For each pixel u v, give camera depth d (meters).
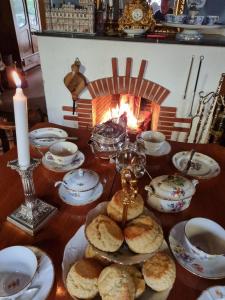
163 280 0.62
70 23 1.90
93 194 0.96
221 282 0.71
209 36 1.94
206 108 2.04
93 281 0.62
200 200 0.98
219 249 0.76
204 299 0.63
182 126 2.16
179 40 1.80
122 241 0.65
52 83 2.19
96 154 1.20
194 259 0.75
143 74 1.99
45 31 1.97
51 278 0.67
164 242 0.78
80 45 1.96
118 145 1.17
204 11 1.88
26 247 0.72
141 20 1.77
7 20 4.17
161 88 2.02
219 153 1.27
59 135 1.34
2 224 0.84
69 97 2.23
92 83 2.10
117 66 2.00
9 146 1.54
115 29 1.97
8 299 0.62
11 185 1.00
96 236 0.64
